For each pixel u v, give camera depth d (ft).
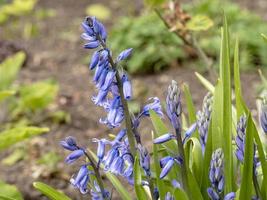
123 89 9.57
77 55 31.19
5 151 21.98
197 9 30.76
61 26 35.17
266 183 10.26
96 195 10.47
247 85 25.64
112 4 38.19
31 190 19.17
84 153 10.04
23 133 14.60
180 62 28.45
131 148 9.96
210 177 9.53
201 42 28.19
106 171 10.01
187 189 9.91
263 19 32.71
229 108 10.69
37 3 39.11
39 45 32.60
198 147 10.53
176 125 9.50
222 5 30.94
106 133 22.90
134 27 29.81
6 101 23.66
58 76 28.68
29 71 29.37
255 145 10.04
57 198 10.82
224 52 10.89
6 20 33.30
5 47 31.55
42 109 24.20
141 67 28.25
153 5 17.35
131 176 10.27
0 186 15.11
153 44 28.63
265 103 9.93
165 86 26.50
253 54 27.78
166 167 9.55
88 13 35.70
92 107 25.08
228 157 10.56
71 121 23.93
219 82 10.84
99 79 9.46
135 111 23.95
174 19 17.53
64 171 19.95
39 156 21.39
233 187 10.77
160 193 10.21
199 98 24.89
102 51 9.41
